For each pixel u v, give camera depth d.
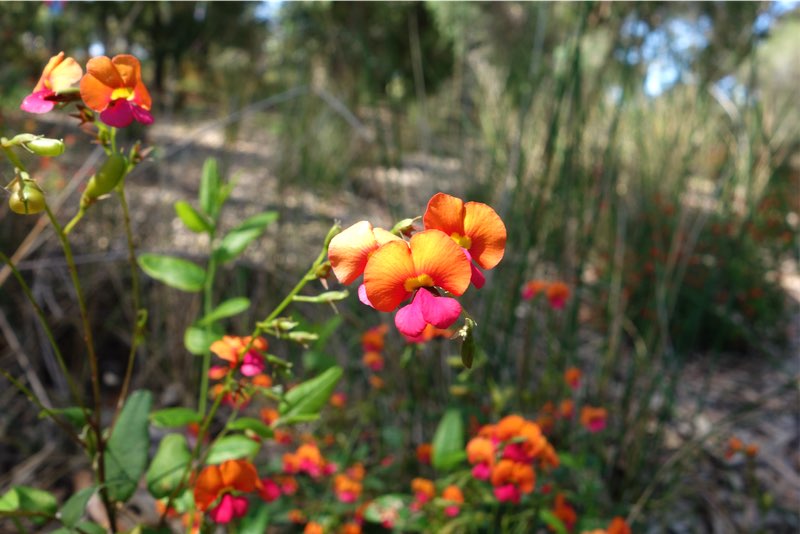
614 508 0.32
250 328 0.38
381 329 0.31
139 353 0.39
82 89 0.12
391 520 0.25
